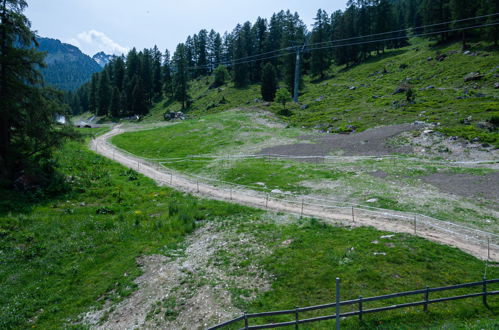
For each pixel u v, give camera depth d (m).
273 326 12.84
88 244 22.55
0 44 27.05
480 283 13.07
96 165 42.66
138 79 122.56
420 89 71.25
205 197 32.16
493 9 75.25
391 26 117.62
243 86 124.88
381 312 13.34
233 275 17.81
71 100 186.62
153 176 41.47
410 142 41.00
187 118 96.69
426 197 25.59
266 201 29.25
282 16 145.38
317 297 14.94
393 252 17.23
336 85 98.94
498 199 23.64
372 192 27.92
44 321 15.61
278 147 49.94
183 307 15.83
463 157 34.56
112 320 15.55
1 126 28.78
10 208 25.44
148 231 24.44
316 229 21.77
